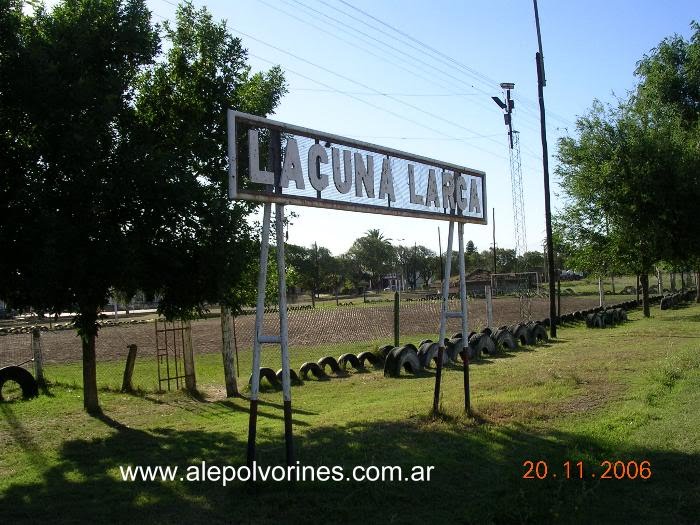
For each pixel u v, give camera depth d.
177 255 9.53
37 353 14.71
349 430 8.26
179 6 11.86
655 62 35.78
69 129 8.80
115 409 11.61
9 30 8.76
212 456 7.54
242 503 5.78
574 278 109.31
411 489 5.98
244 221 10.57
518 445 7.33
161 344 25.42
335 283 88.75
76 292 8.77
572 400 9.73
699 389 10.08
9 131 8.92
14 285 8.64
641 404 9.21
